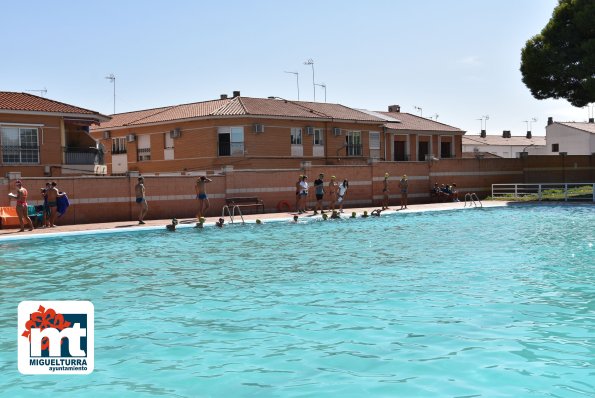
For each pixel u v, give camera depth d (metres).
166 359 7.44
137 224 25.09
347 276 12.95
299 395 6.17
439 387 6.31
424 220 27.14
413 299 10.57
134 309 10.12
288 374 6.82
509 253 16.02
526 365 6.97
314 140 43.66
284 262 15.06
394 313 9.57
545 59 40.72
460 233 21.34
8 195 24.12
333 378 6.65
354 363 7.16
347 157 45.22
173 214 28.97
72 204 25.95
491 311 9.59
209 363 7.27
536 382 6.42
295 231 22.84
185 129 41.19
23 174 31.33
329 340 8.13
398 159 51.09
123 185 27.41
